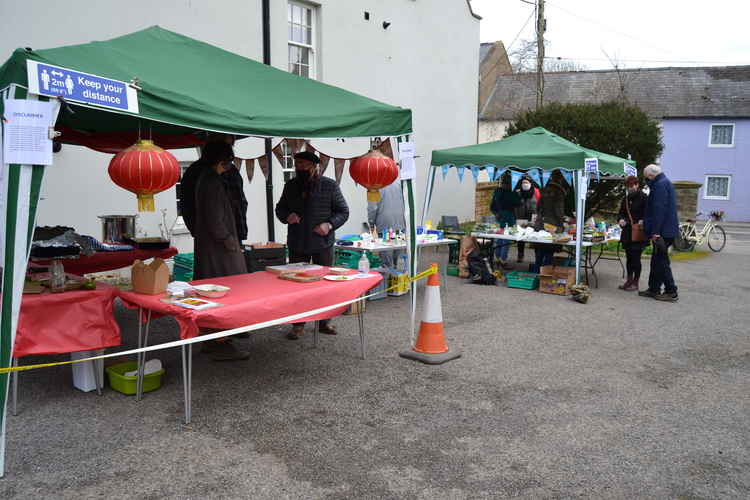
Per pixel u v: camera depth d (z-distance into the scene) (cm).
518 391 461
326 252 604
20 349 368
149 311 418
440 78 1467
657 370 520
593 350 579
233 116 399
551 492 312
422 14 1380
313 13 1114
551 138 934
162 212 867
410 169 554
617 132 1493
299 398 438
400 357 543
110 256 584
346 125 474
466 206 1638
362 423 395
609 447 365
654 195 826
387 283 840
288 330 633
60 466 328
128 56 417
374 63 1246
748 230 2616
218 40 921
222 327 380
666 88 3469
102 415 399
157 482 313
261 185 1009
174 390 448
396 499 302
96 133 637
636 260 895
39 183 314
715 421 408
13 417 393
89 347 393
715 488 318
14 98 306
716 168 3338
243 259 529
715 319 723
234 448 354
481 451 357
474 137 1638
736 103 3278
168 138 695
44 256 471
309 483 315
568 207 1111
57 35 729
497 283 939
